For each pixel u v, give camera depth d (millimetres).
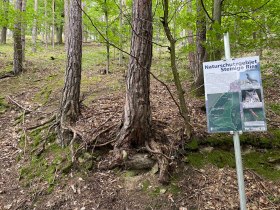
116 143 4820
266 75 7488
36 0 16297
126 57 13305
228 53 3166
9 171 5277
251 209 3768
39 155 5465
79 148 5012
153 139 4852
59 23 18016
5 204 4488
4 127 6875
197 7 6629
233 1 4938
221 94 3094
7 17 10148
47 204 4344
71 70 5965
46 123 6180
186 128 4938
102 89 8469
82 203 4219
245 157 4727
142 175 4496
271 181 4207
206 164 4617
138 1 4562
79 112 6082
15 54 10586
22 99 8250
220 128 3055
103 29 8961
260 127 2932
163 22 3729
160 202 4039
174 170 4500
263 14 5168
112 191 4316
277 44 4820
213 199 3982
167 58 12109
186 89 7758
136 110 4719
